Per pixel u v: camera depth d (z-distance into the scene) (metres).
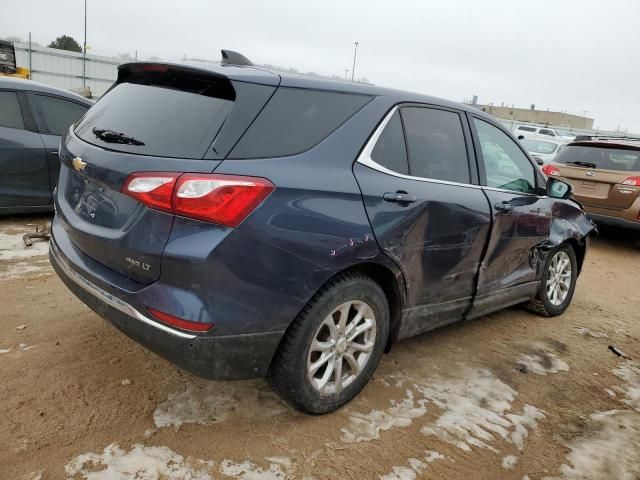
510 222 3.69
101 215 2.53
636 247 8.41
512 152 3.94
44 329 3.46
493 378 3.46
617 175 7.46
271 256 2.31
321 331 2.69
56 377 2.92
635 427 3.08
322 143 2.58
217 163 2.23
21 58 23.41
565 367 3.76
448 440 2.74
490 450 2.71
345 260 2.55
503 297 3.95
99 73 25.39
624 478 2.63
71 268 2.73
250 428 2.65
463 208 3.22
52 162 5.93
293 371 2.53
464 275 3.42
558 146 15.04
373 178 2.72
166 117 2.47
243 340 2.33
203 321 2.21
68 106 6.16
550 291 4.65
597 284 6.12
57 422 2.55
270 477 2.33
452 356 3.72
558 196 4.10
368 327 2.84
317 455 2.50
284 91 2.53
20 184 5.76
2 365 2.99
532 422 3.01
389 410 2.94
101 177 2.44
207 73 2.46
